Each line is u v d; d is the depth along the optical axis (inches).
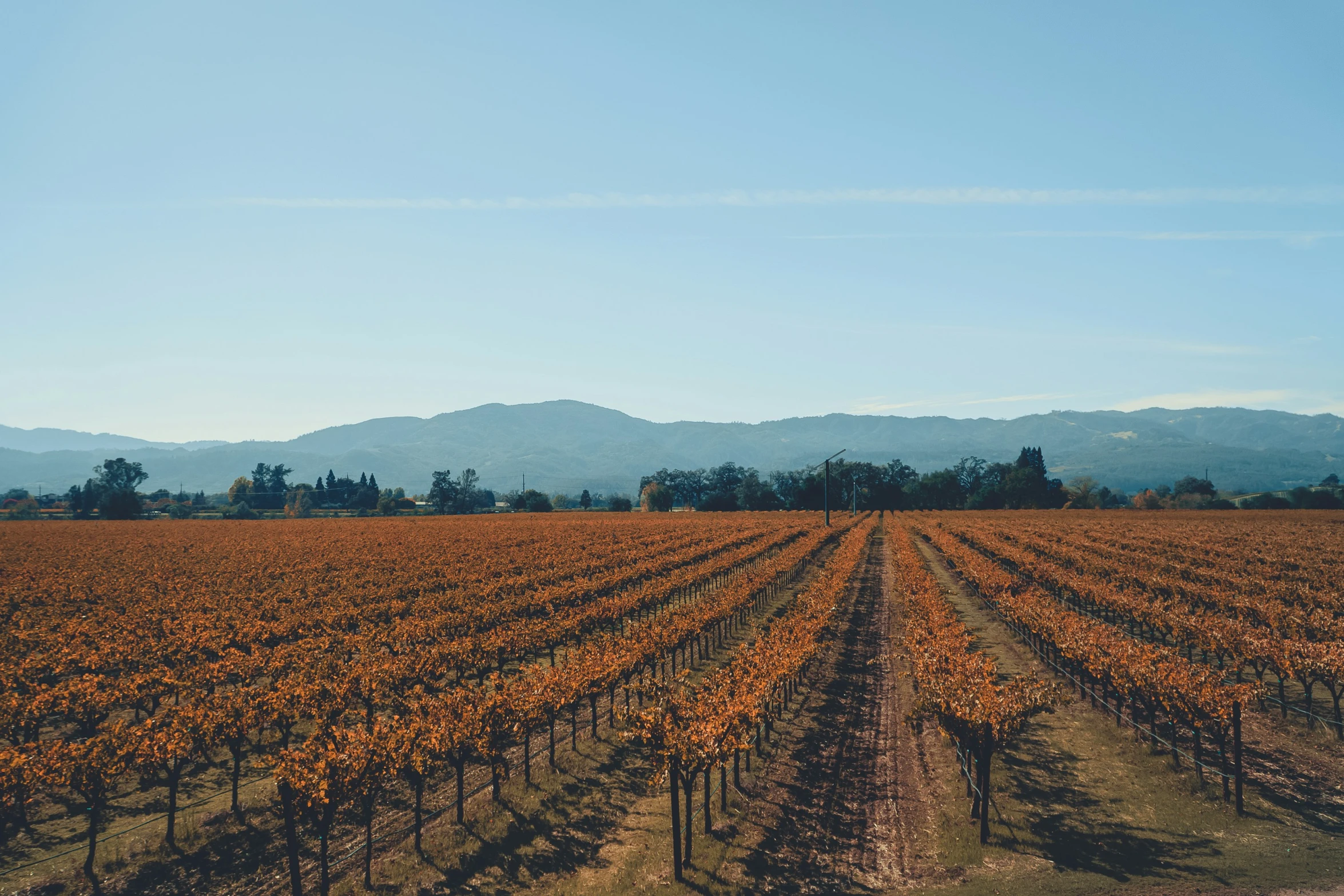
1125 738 883.4
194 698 812.0
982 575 1733.5
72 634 1293.1
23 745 715.4
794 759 843.4
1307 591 1482.5
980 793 703.7
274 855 647.1
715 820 697.6
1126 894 557.6
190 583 1984.5
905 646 1317.7
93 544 3240.7
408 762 643.5
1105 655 955.3
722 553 2768.2
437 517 6412.4
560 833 682.8
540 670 900.6
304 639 1286.9
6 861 633.0
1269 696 990.4
